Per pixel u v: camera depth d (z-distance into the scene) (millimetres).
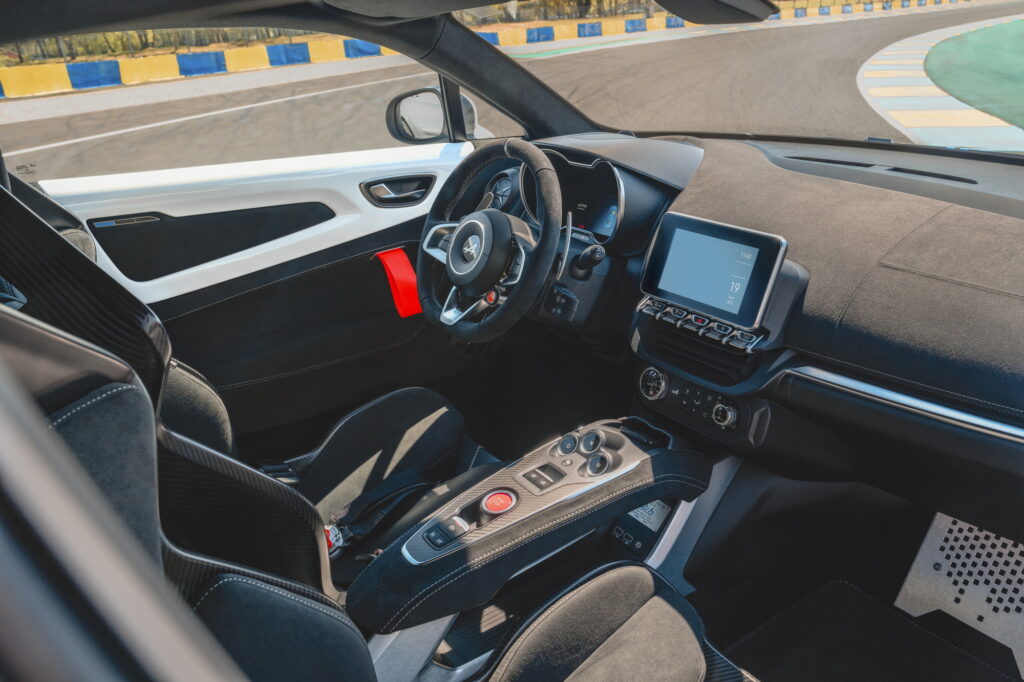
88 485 201
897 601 1700
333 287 2037
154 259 1839
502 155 1622
